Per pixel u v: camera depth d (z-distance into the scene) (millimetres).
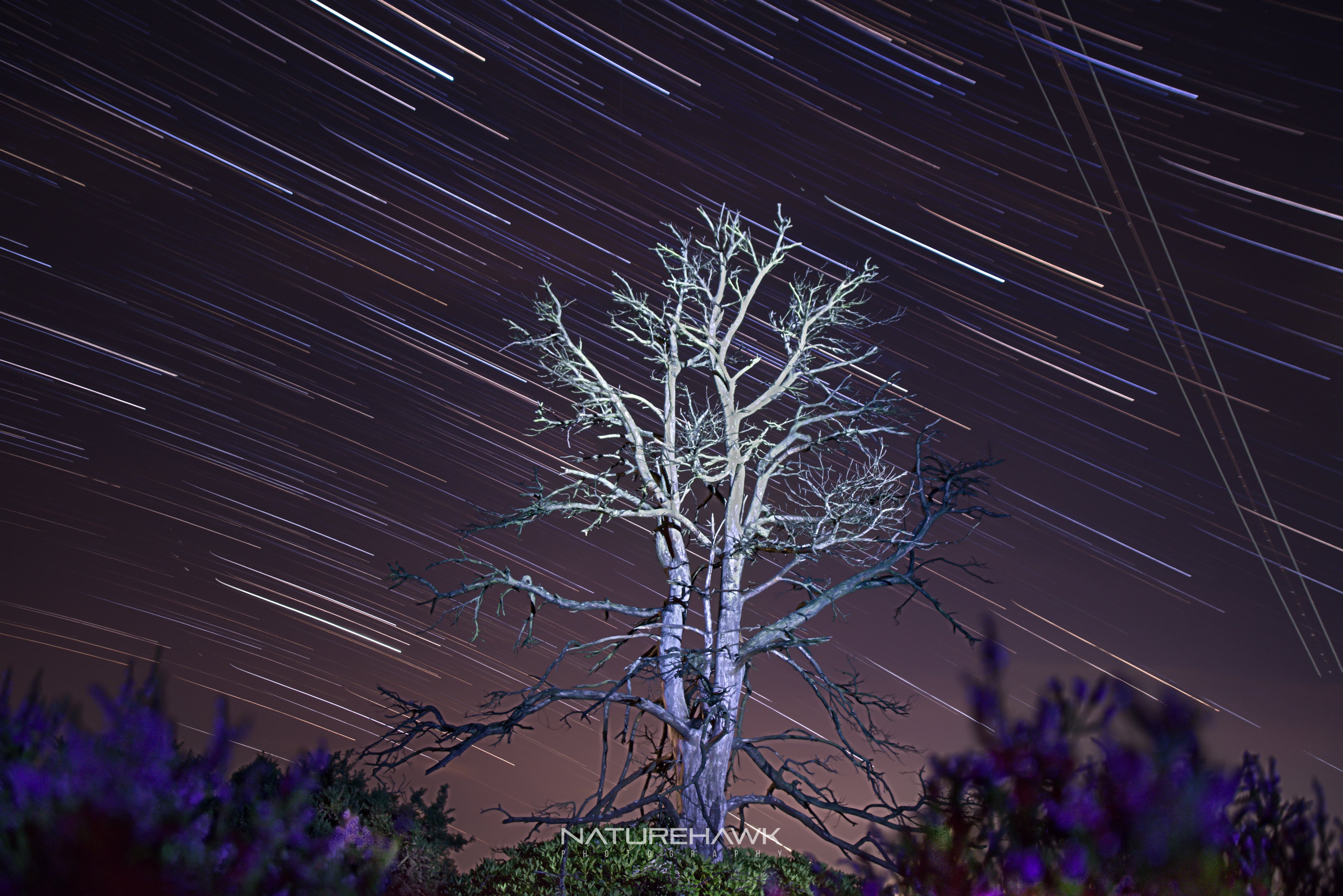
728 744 13859
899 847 3305
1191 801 3025
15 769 3828
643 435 15969
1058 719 3217
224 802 4562
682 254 16719
